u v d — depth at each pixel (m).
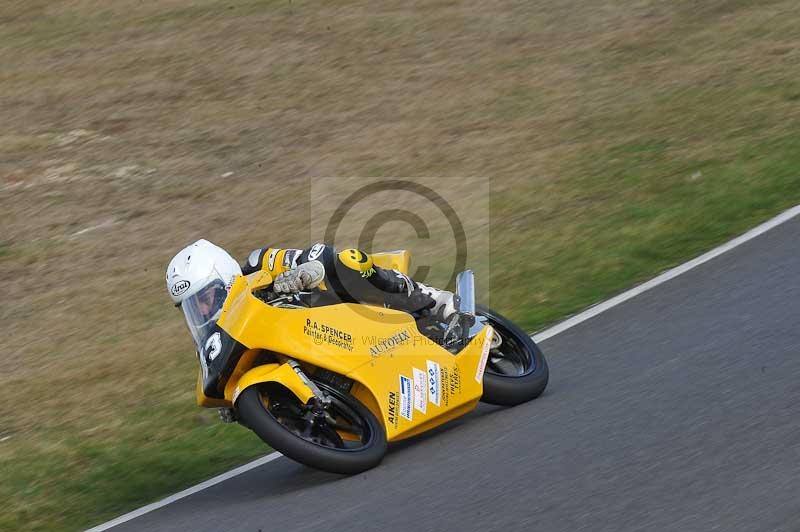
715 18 63.47
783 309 27.05
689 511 17.36
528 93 57.06
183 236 46.25
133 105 63.47
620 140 47.84
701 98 51.12
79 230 48.78
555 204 42.09
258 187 50.56
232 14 76.94
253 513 21.55
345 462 21.05
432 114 56.41
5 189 54.22
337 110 59.12
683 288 30.62
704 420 21.02
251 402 20.78
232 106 61.66
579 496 18.70
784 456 18.64
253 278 22.34
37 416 32.31
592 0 70.88
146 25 76.81
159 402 31.56
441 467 21.31
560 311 31.70
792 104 47.78
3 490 27.47
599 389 24.30
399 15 73.06
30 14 81.75
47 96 66.19
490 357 25.17
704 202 38.31
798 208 35.44
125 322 38.91
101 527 23.61
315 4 77.19
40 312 41.25
